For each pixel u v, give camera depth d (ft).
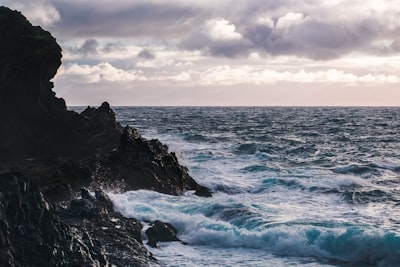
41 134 146.51
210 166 157.79
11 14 151.33
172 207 97.66
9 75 143.95
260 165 154.92
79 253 55.26
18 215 52.03
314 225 86.43
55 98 159.53
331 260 75.10
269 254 77.46
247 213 91.66
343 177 137.08
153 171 115.96
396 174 150.82
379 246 74.59
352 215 97.81
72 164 109.81
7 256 49.67
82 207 83.35
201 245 81.25
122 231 79.87
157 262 71.97
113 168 113.91
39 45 148.97
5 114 144.15
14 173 53.47
